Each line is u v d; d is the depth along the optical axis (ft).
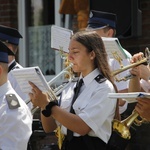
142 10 64.54
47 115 40.01
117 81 42.57
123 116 47.83
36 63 75.72
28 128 37.96
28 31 76.54
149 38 64.13
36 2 76.23
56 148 52.54
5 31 52.24
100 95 40.04
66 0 66.74
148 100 37.06
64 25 72.74
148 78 42.75
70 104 41.50
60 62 73.72
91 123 39.68
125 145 40.50
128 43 65.00
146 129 62.13
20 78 39.63
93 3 61.93
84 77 41.06
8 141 37.35
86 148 40.37
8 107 37.78
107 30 50.96
